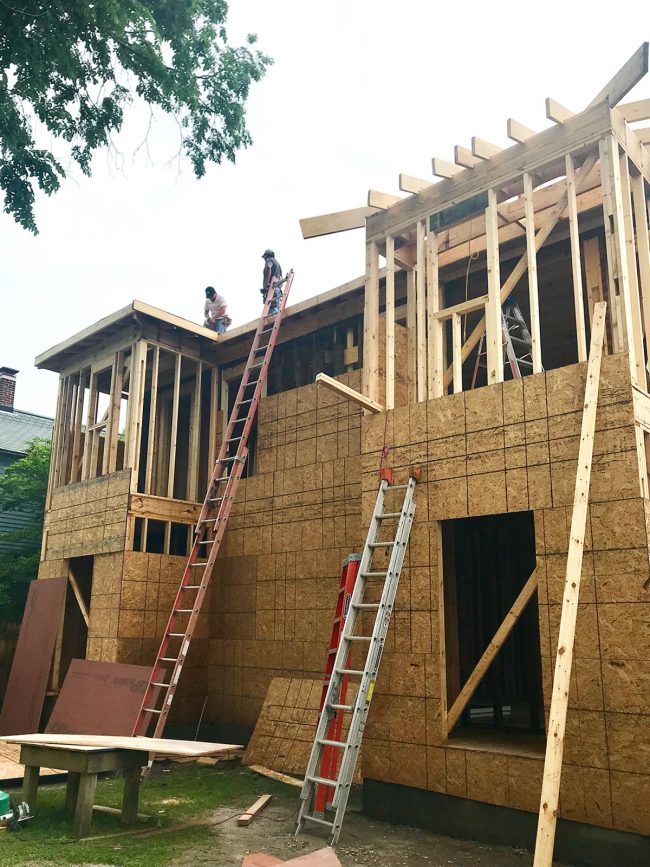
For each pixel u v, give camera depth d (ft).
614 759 15.20
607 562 16.07
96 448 34.22
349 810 20.04
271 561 30.53
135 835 17.11
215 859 15.44
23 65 24.03
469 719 22.95
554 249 25.13
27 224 26.81
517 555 30.25
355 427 28.68
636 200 20.08
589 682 15.84
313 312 32.27
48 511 36.14
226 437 30.14
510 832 16.65
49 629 31.14
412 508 20.12
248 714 29.73
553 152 19.42
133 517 31.07
